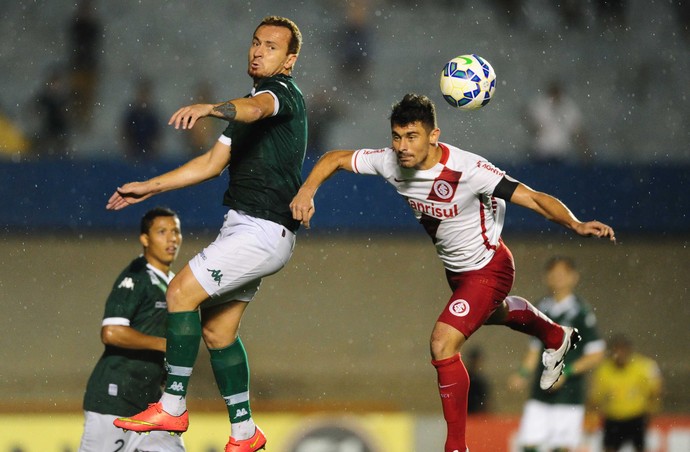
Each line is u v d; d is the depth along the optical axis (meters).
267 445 32.69
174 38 61.03
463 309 17.61
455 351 17.42
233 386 17.95
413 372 46.53
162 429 16.83
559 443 33.19
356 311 47.38
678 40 61.53
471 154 17.45
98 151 53.16
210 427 32.50
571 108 52.94
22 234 46.38
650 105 59.31
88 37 58.94
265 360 46.38
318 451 32.75
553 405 33.09
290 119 17.05
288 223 17.20
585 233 16.36
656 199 47.12
